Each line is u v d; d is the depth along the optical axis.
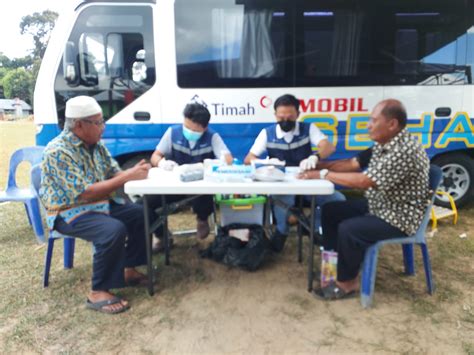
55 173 2.24
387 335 2.09
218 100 3.67
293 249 3.26
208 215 3.22
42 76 3.55
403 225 2.25
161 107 3.66
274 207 3.06
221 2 3.57
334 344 2.03
